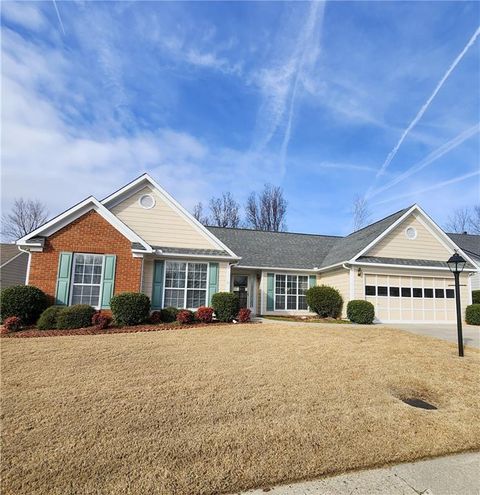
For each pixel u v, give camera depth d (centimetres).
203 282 1562
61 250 1327
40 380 617
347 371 702
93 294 1338
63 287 1306
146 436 414
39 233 1324
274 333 1109
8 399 527
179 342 944
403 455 387
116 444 394
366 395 570
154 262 1515
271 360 773
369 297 1745
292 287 1972
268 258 2017
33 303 1202
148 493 311
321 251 2228
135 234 1412
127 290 1366
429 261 1884
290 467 355
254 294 1973
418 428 457
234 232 2298
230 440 407
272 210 3934
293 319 1705
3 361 733
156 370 684
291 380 635
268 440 409
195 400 530
